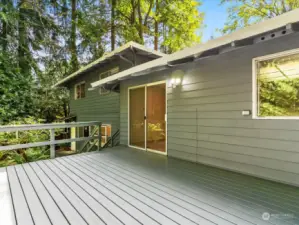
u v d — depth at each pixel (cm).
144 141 589
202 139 428
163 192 274
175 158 482
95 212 219
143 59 751
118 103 756
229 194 267
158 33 1465
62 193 271
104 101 848
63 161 455
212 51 339
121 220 202
